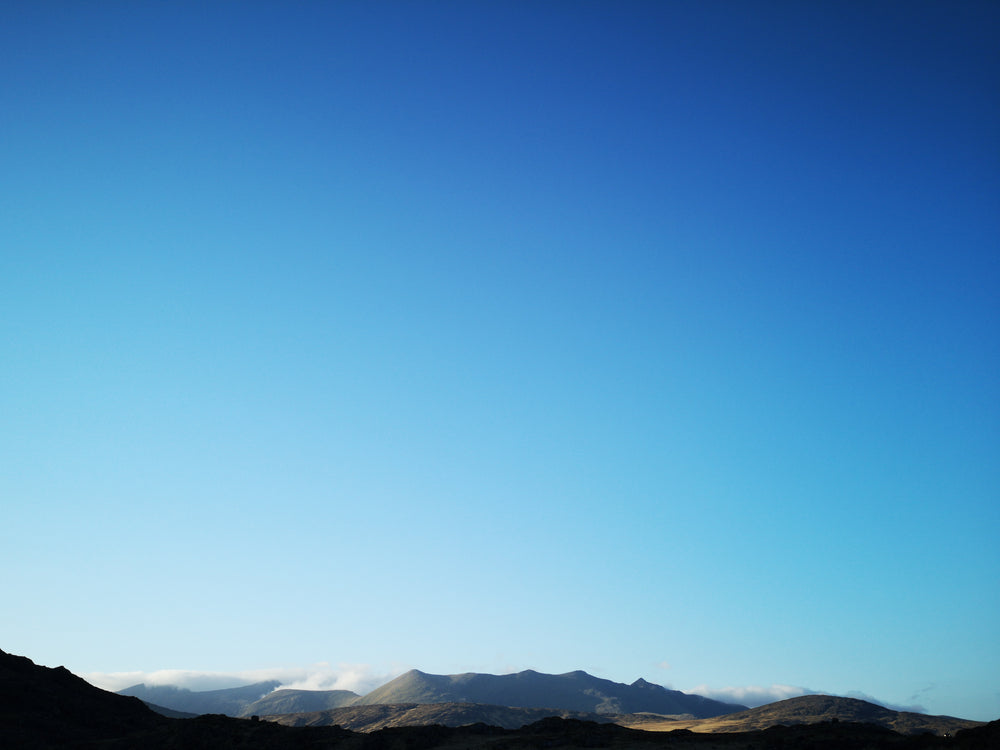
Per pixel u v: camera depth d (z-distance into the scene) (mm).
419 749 100000
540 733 107688
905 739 88438
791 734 97625
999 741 80188
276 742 97062
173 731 97688
